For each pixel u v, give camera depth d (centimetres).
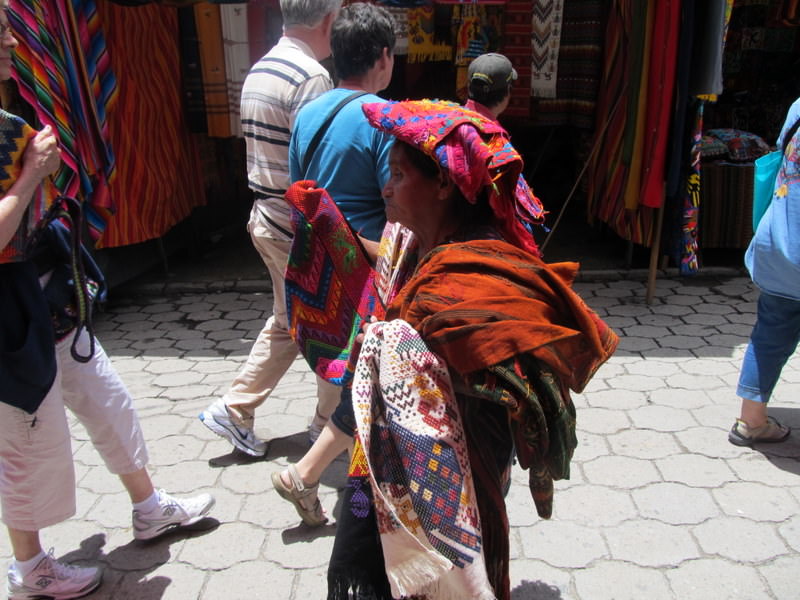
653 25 435
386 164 229
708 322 455
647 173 454
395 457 125
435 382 122
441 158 125
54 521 217
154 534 254
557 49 529
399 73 598
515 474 293
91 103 420
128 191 489
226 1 474
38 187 192
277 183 270
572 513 267
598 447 310
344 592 146
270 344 295
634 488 281
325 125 237
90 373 226
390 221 143
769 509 267
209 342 446
